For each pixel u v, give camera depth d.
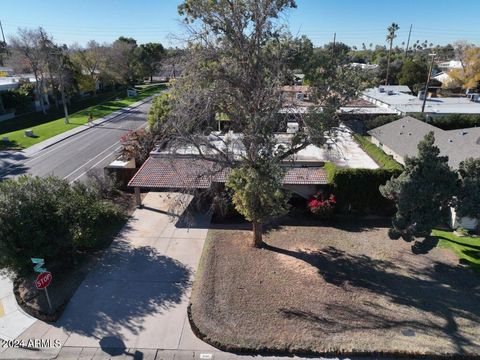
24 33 51.84
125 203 23.36
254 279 15.57
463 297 14.40
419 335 12.38
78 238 15.67
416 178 14.76
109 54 72.50
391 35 84.56
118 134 41.72
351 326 12.84
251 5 14.59
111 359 11.57
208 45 15.38
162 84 94.00
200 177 17.06
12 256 14.09
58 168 29.88
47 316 13.27
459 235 19.05
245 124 16.16
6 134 40.91
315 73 14.68
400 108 42.28
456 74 65.81
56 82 58.50
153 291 14.87
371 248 18.06
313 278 15.64
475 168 14.81
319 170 22.20
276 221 20.88
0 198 14.20
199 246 18.25
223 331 12.59
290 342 12.06
